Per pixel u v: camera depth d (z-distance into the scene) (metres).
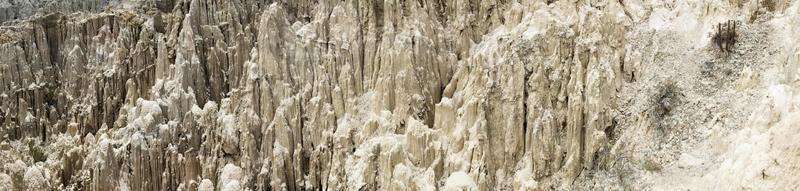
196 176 32.75
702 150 27.47
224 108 33.69
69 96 37.66
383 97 32.31
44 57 38.59
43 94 37.78
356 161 31.08
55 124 37.09
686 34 31.28
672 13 32.66
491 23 35.53
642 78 30.77
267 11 34.41
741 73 28.75
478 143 29.67
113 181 32.34
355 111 32.91
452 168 29.81
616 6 33.12
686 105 29.06
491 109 30.48
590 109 29.66
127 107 35.38
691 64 30.11
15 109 37.03
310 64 33.91
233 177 31.80
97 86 36.50
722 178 24.31
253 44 35.66
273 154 32.09
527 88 30.84
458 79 32.56
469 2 35.53
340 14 34.78
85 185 33.09
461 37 34.53
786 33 29.22
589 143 29.44
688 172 26.86
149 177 32.66
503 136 30.42
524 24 32.84
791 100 25.08
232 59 35.41
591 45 31.00
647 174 27.80
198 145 33.41
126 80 36.56
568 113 29.81
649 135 28.94
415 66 32.34
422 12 34.44
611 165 28.95
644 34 31.83
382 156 30.20
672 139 28.41
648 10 33.06
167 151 32.72
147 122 33.06
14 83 37.44
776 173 22.22
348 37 34.19
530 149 30.02
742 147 24.56
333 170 31.56
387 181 29.84
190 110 33.69
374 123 31.73
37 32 38.69
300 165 32.25
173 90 34.41
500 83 30.72
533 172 29.59
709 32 30.47
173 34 36.44
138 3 40.41
